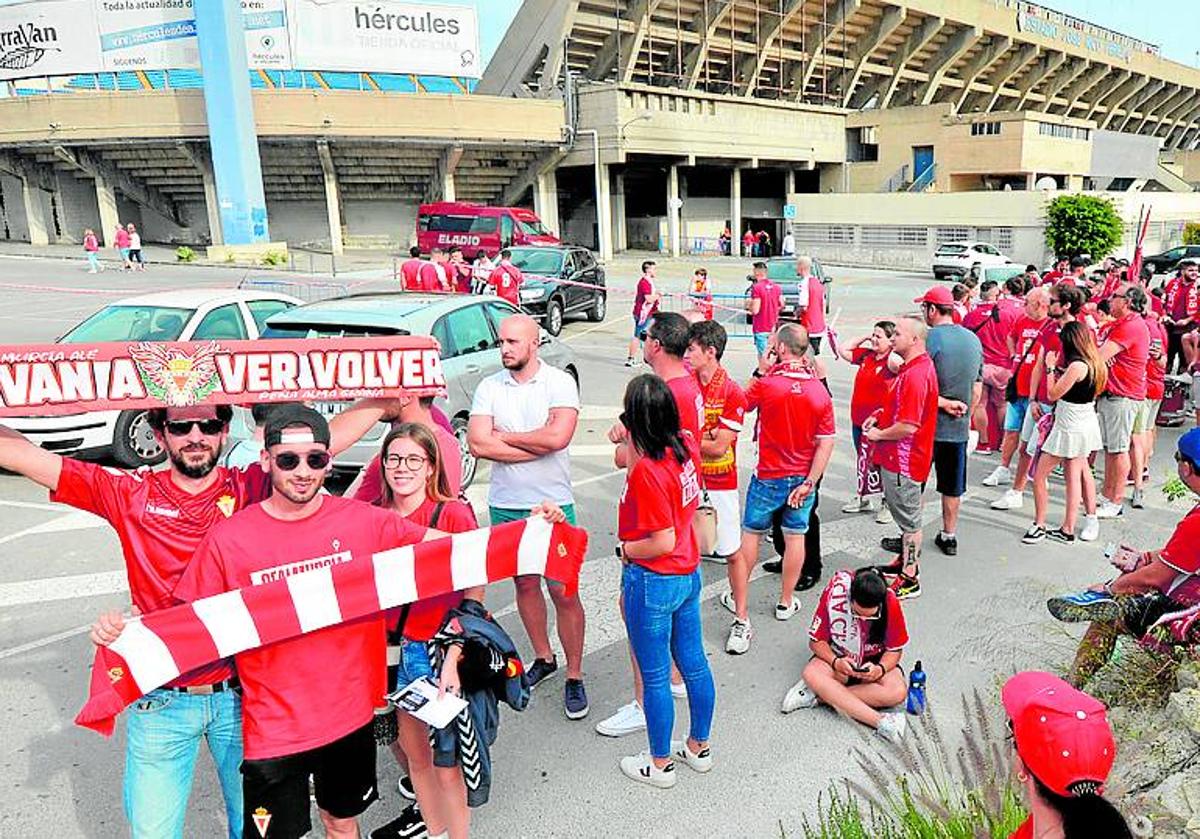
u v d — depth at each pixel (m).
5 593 6.07
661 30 44.12
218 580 2.85
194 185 38.00
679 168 46.81
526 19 42.97
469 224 29.25
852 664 4.41
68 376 2.79
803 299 13.13
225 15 31.80
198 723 2.97
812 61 50.53
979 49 57.88
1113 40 66.69
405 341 3.19
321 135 34.34
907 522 5.80
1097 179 50.69
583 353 16.06
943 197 40.28
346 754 2.97
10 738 4.41
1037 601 5.25
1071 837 1.84
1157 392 8.01
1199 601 3.94
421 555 3.08
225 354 2.94
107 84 37.16
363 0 36.19
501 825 3.76
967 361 6.20
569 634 4.49
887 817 3.13
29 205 37.28
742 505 7.82
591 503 7.85
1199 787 3.23
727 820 3.78
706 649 5.27
